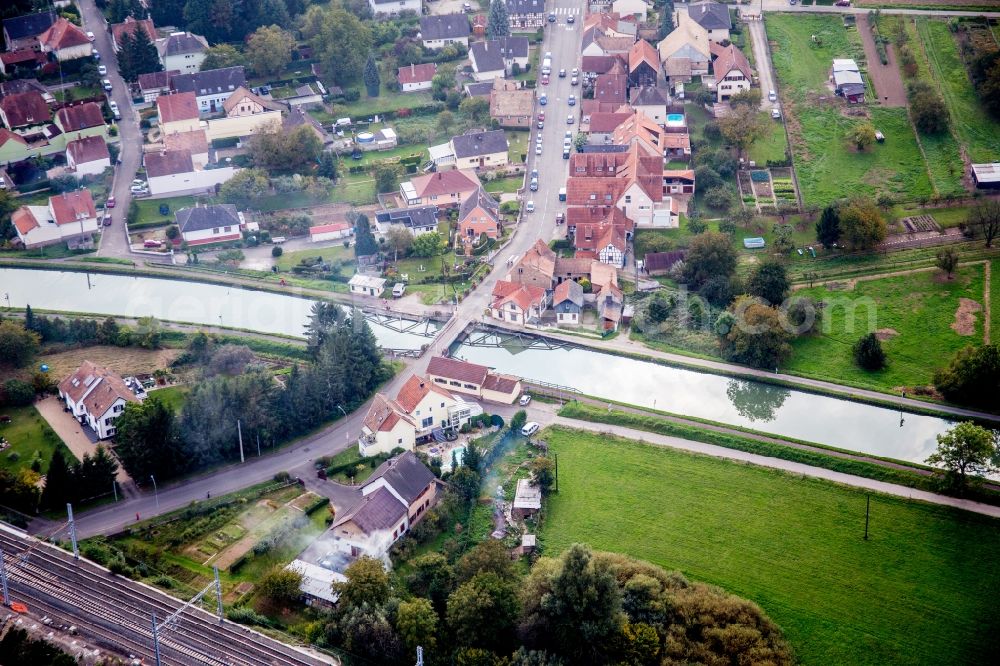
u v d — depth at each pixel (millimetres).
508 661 191250
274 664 190375
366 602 195750
